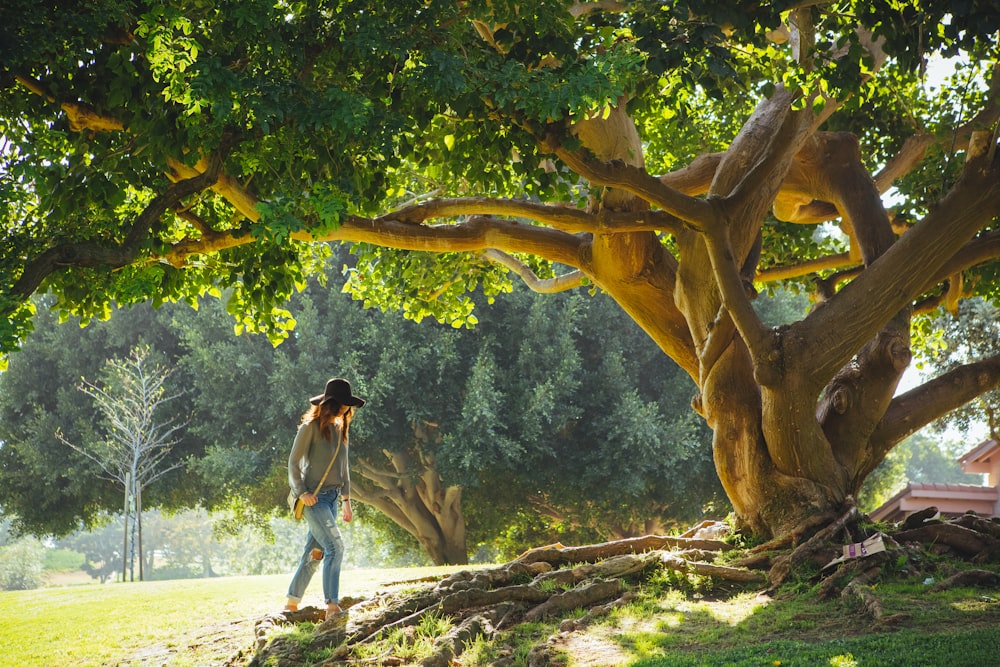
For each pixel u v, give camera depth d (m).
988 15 7.46
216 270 10.77
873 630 6.44
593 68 7.52
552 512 31.38
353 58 8.20
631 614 7.32
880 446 10.72
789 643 6.04
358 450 28.50
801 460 9.83
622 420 27.33
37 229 9.08
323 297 30.05
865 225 11.35
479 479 29.08
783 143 9.31
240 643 7.05
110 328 30.42
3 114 8.49
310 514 7.35
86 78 8.11
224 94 7.21
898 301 9.40
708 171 11.82
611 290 11.45
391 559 42.28
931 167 13.60
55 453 30.56
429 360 27.08
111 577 97.00
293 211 8.09
